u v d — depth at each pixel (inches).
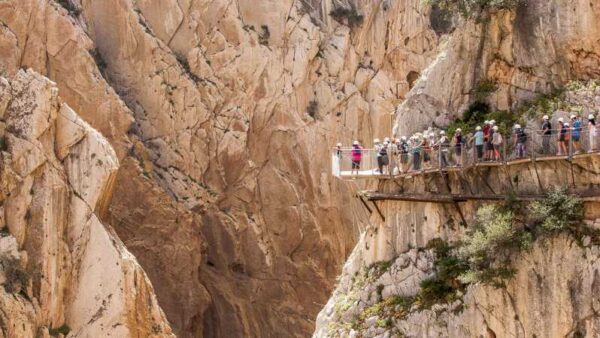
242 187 2321.6
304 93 2379.4
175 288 2140.7
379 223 1439.5
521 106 1321.4
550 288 1191.6
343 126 2389.3
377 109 2406.5
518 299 1213.7
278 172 2343.8
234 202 2315.5
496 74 1354.6
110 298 1706.4
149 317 1750.7
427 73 1432.1
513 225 1234.6
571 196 1198.3
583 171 1203.9
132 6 2304.4
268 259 2308.1
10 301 1609.3
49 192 1705.2
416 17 2445.9
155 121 2274.9
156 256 2140.7
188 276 2155.5
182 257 2155.5
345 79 2415.1
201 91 2309.3
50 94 1747.0
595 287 1159.6
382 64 2450.8
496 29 1354.6
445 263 1309.1
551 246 1198.9
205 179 2298.2
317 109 2383.1
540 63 1316.4
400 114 1450.5
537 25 1320.1
